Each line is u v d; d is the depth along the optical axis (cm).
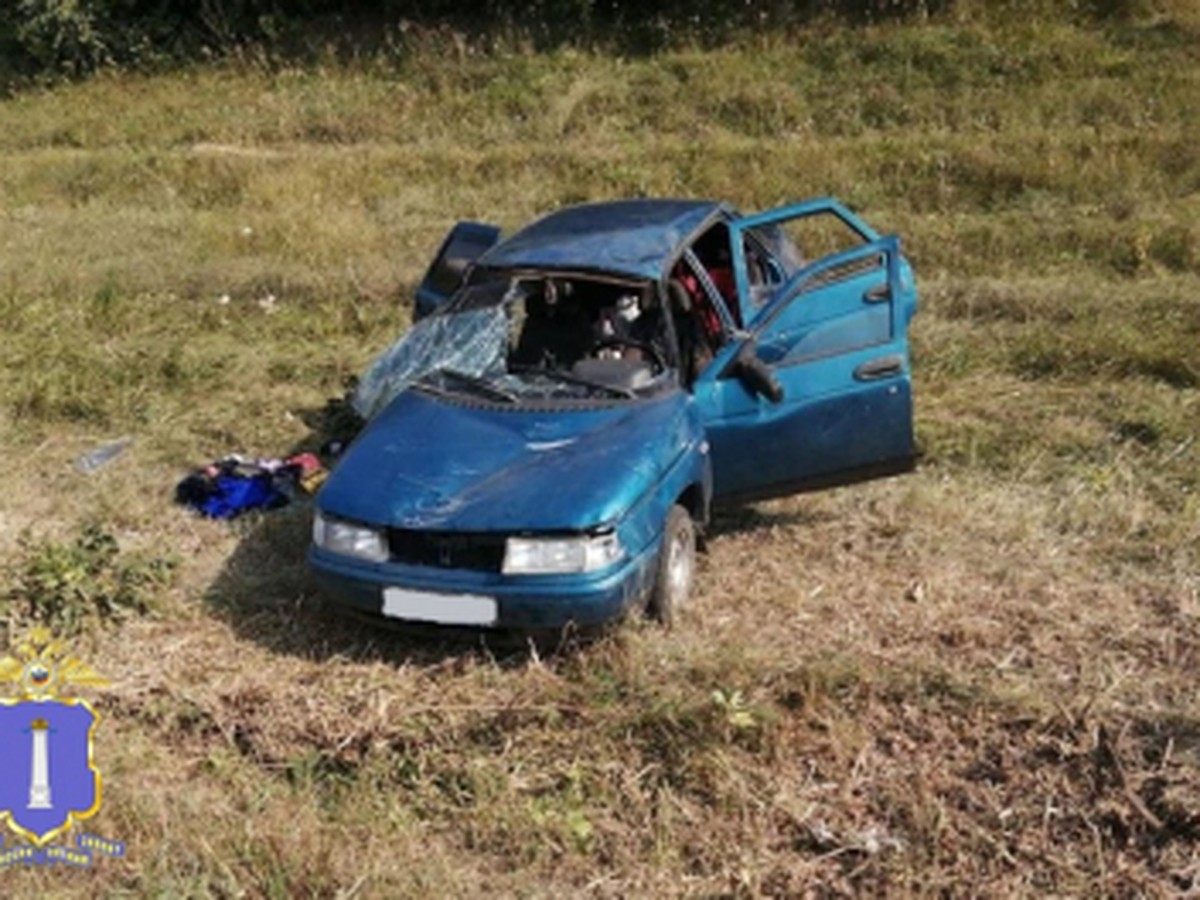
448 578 523
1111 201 1165
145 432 797
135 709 525
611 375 602
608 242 656
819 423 612
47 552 601
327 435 791
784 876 441
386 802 477
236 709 521
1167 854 436
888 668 527
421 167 1374
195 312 999
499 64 1627
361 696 525
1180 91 1367
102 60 1812
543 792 480
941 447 744
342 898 427
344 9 1827
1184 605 575
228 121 1575
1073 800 461
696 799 474
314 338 955
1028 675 529
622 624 542
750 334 620
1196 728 482
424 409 605
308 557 557
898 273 611
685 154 1336
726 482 620
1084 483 698
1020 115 1378
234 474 716
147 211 1294
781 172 1276
